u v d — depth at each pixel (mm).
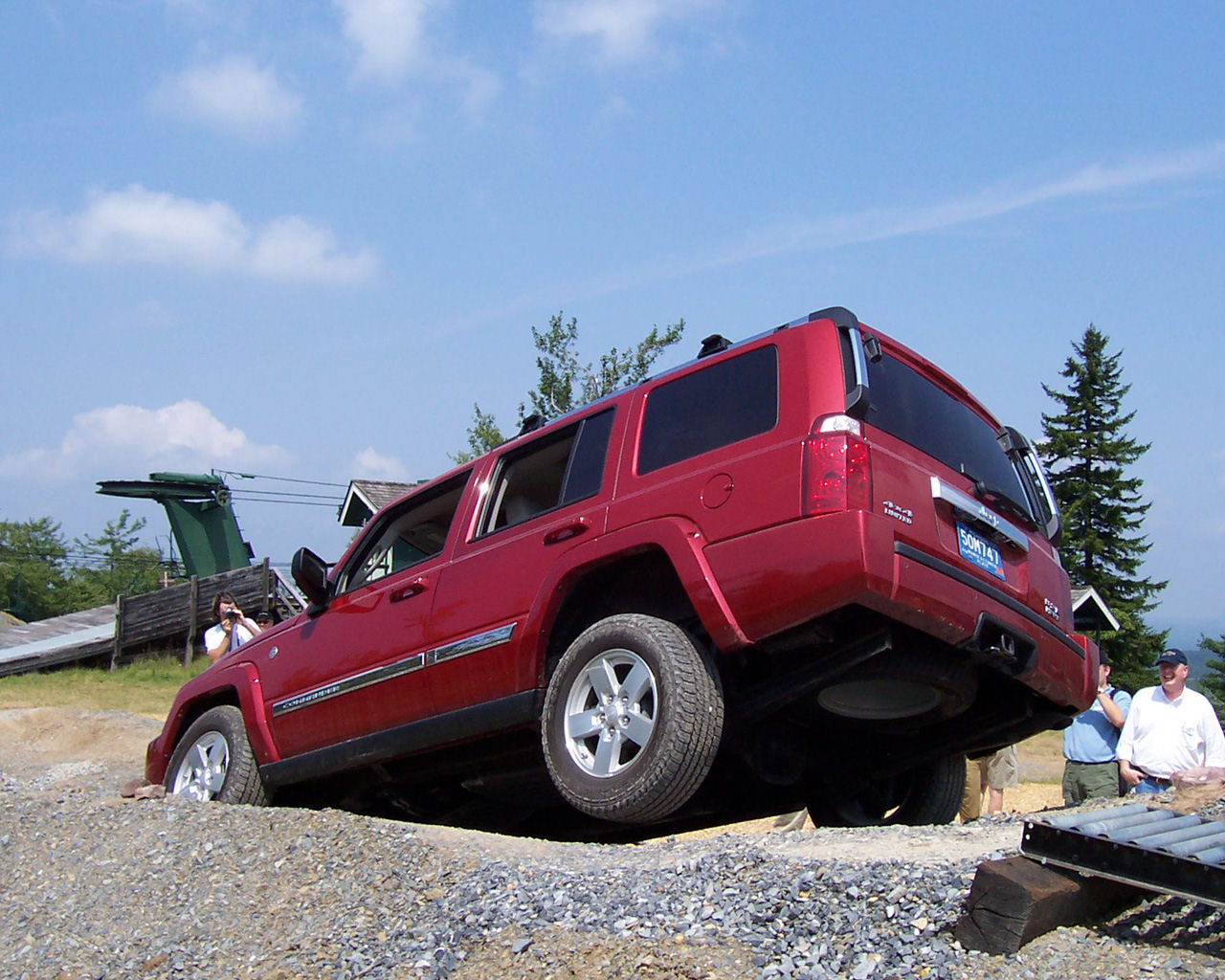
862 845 4258
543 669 5355
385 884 4430
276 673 6918
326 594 6824
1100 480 46906
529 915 3744
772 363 4895
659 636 4762
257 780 6891
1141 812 3623
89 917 4727
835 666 4629
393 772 6484
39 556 77688
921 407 5117
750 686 4977
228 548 35000
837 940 3223
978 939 3070
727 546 4656
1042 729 5582
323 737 6504
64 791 6695
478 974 3506
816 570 4375
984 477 5293
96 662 26234
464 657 5660
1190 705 6383
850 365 4691
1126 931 3105
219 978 3947
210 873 4945
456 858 4535
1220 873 2896
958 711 5309
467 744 5977
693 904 3596
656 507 4988
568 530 5324
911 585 4418
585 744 5004
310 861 4848
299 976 3828
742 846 4422
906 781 6184
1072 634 5469
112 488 33688
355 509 29375
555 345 31703
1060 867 3186
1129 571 45250
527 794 6301
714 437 4965
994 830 4453
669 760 4566
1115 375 48625
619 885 3865
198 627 26312
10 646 28328
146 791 6305
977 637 4648
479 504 6059
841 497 4414
